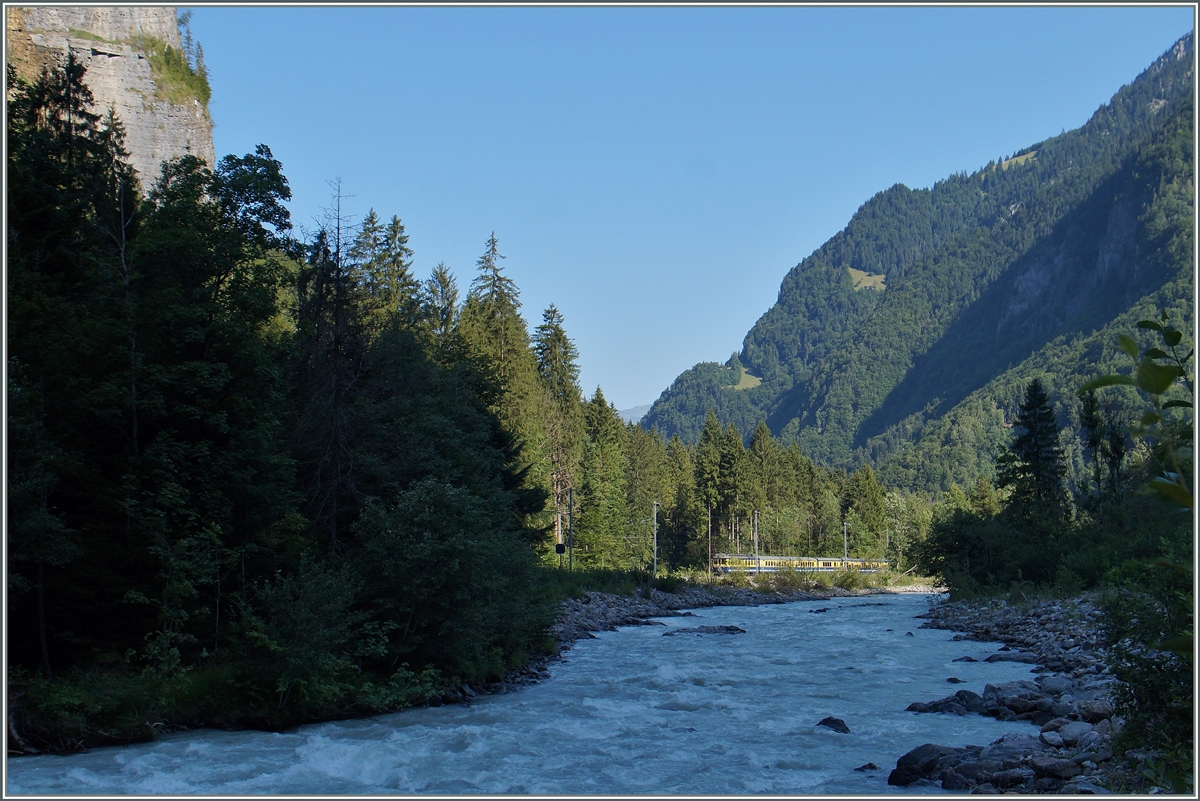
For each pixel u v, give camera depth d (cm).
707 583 7788
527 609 2622
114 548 1967
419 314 4069
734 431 10700
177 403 2091
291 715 1822
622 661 2869
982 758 1402
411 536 2205
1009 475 6116
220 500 2172
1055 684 2067
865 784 1351
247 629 1888
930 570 5875
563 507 7544
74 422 2064
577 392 8425
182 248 2242
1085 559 4191
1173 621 1162
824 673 2569
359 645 2086
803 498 12925
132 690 1700
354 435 2833
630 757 1534
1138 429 284
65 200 2562
